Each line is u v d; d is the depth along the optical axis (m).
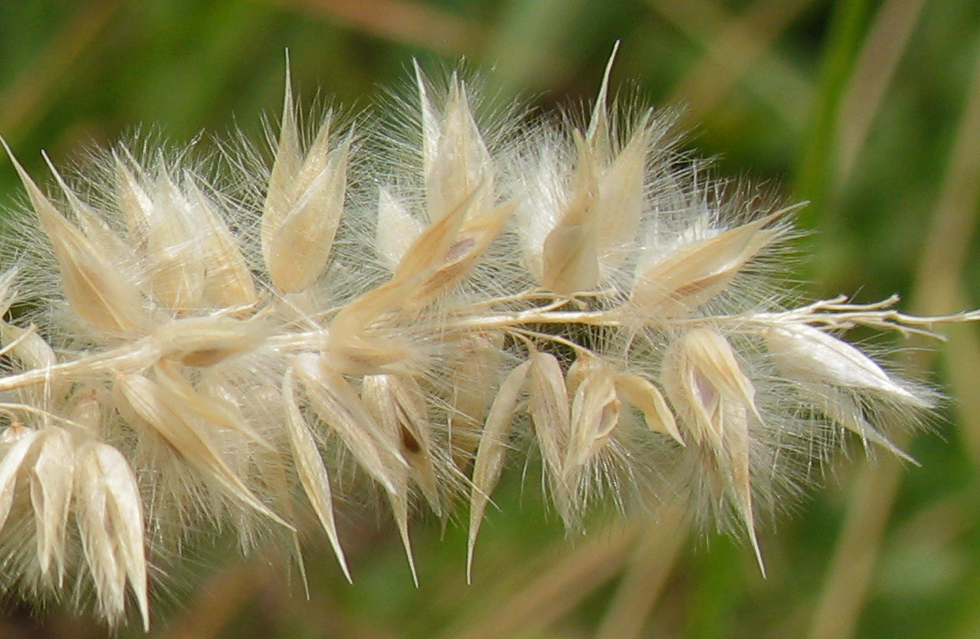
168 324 0.09
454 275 0.09
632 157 0.09
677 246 0.09
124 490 0.09
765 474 0.09
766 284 0.09
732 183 0.13
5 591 0.09
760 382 0.09
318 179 0.09
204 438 0.09
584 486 0.09
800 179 0.11
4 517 0.09
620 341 0.09
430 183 0.09
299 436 0.09
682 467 0.09
